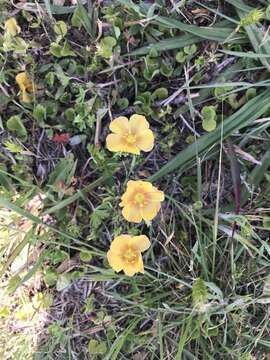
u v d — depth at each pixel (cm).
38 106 22
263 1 22
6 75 22
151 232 23
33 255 23
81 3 22
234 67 22
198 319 22
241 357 23
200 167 22
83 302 24
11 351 24
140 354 24
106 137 22
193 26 22
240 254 23
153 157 23
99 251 22
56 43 22
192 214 22
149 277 23
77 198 22
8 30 22
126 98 22
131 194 20
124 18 22
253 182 22
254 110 22
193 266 23
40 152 23
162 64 22
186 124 22
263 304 23
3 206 22
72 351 24
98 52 21
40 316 24
